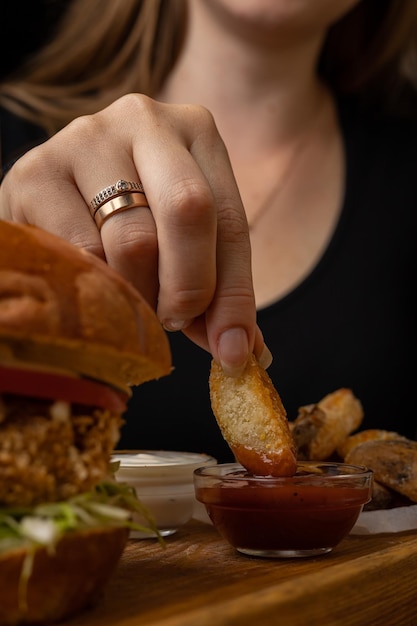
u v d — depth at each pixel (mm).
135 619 308
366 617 349
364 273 669
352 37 733
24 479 299
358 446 473
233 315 382
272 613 309
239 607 302
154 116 408
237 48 677
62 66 732
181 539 435
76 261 319
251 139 704
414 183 706
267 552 394
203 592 338
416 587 379
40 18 792
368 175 703
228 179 405
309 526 389
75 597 307
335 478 396
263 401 404
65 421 309
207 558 395
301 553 394
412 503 457
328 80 761
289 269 667
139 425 641
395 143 722
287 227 678
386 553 374
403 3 710
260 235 673
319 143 710
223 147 422
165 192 370
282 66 681
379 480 452
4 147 710
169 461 461
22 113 717
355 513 402
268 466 401
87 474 312
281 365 646
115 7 706
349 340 655
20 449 299
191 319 381
